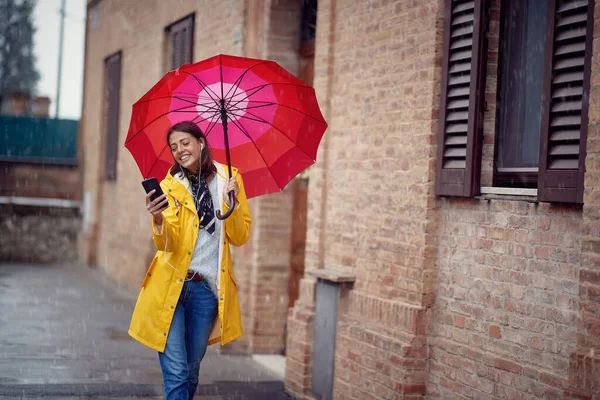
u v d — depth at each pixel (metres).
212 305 4.94
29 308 12.52
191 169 4.94
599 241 4.53
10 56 46.88
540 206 5.16
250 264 9.90
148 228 14.55
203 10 11.88
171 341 4.83
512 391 5.33
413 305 6.29
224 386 8.11
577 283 4.86
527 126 5.57
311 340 7.79
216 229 4.91
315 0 9.50
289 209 9.81
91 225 19.19
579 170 4.71
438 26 6.16
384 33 6.86
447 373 6.01
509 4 5.77
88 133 20.34
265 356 9.70
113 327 11.19
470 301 5.80
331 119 7.75
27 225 20.70
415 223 6.31
